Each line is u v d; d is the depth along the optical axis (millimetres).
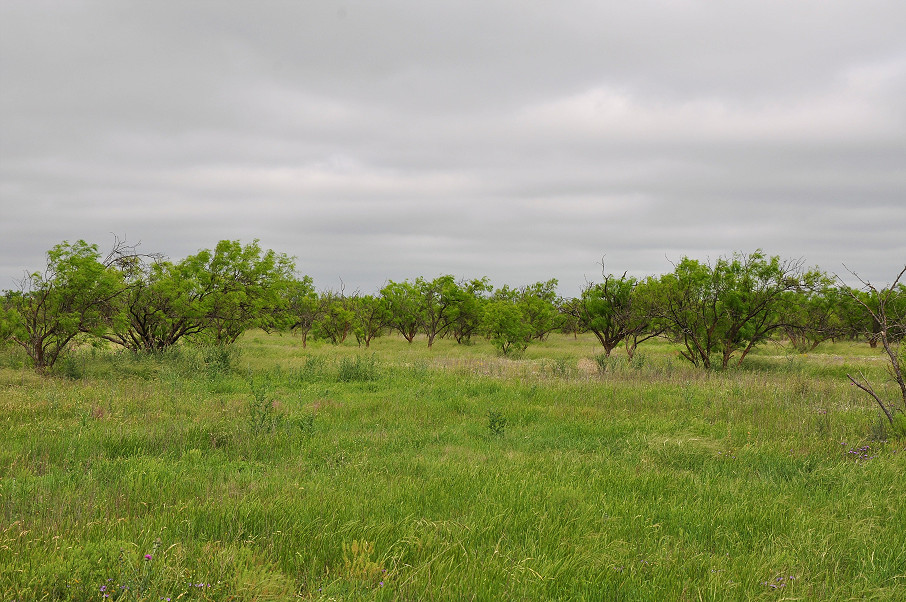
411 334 42719
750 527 5859
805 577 4734
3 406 11492
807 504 6578
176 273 23156
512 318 32031
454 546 5086
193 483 6824
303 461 8312
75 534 5031
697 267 23641
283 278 26281
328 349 34906
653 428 11102
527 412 12547
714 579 4523
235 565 4457
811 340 36875
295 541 5137
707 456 9031
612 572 4738
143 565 4324
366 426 11125
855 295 11102
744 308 22375
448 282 41562
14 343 19984
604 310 27688
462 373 19578
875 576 4746
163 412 11578
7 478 6707
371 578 4461
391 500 6363
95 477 6902
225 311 23953
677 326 24125
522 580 4516
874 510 6289
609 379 17781
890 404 12891
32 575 4141
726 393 14781
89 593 4055
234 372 19797
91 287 18656
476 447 9531
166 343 23531
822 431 10562
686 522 6000
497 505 6227
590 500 6605
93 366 18188
